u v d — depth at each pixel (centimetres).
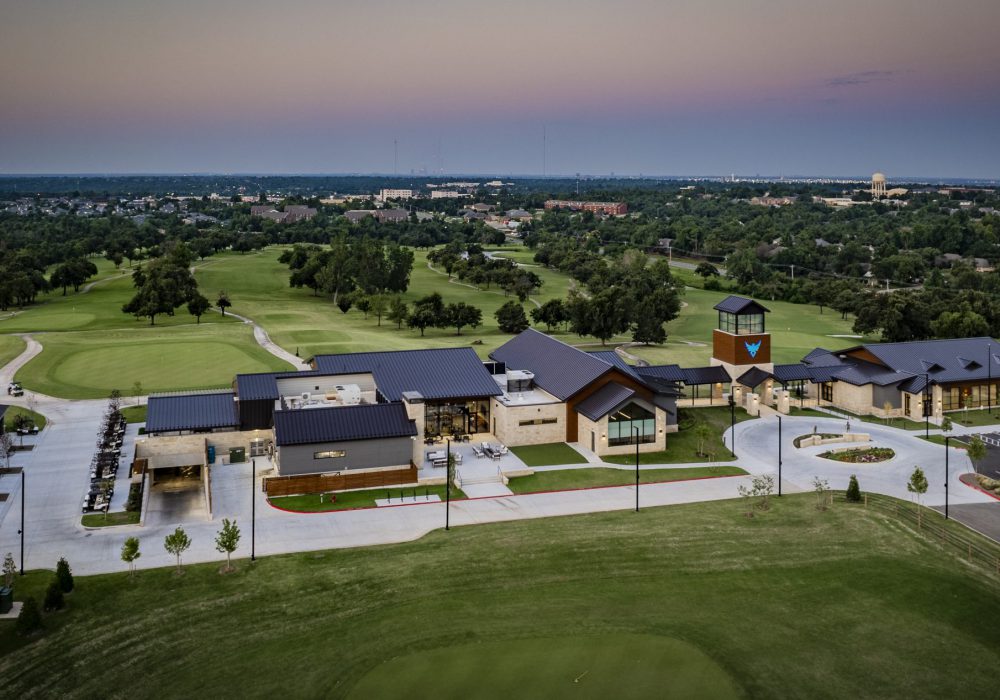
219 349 13175
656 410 8256
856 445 8462
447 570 5397
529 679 4106
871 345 10356
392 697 3950
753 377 9869
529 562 5528
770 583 5228
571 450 8300
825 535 6016
